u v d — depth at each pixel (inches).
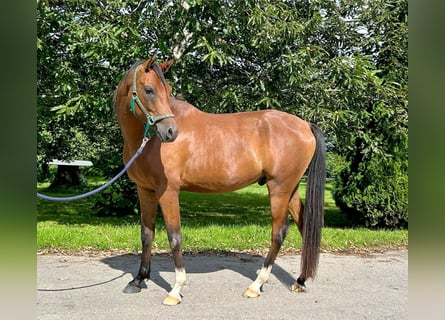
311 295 148.4
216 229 253.3
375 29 281.3
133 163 138.4
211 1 220.4
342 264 189.3
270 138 144.2
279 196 145.6
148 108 125.0
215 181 140.8
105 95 238.2
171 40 239.0
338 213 358.0
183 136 137.7
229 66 265.6
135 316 127.3
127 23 221.8
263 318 127.1
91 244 213.3
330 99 243.3
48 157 356.5
